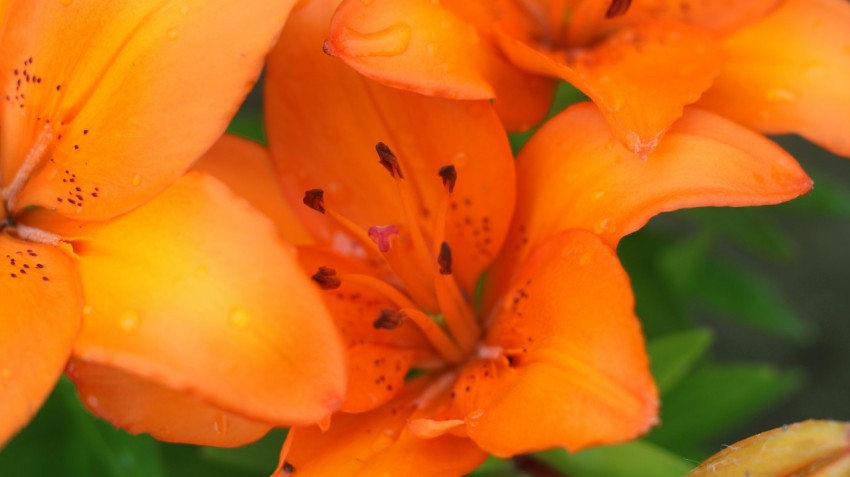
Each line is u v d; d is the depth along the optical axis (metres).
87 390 0.52
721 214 0.68
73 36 0.51
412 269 0.55
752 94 0.56
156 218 0.50
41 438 0.59
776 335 0.88
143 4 0.51
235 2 0.50
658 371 0.59
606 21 0.56
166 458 0.62
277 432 0.57
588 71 0.55
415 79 0.52
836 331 0.88
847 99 0.55
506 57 0.54
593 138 0.53
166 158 0.50
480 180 0.54
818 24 0.56
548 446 0.49
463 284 0.55
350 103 0.54
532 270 0.53
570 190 0.53
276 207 0.55
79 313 0.49
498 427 0.50
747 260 0.89
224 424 0.52
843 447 0.50
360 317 0.54
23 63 0.52
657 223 0.74
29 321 0.49
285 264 0.49
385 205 0.55
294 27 0.54
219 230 0.49
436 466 0.51
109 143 0.51
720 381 0.66
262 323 0.48
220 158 0.56
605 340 0.49
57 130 0.51
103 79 0.51
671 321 0.66
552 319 0.51
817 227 0.90
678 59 0.55
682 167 0.52
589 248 0.50
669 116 0.52
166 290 0.49
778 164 0.51
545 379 0.50
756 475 0.50
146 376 0.48
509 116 0.54
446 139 0.54
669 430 0.66
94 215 0.51
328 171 0.55
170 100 0.50
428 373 0.55
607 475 0.55
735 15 0.56
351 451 0.52
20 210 0.52
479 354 0.55
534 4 0.56
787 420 0.86
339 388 0.48
